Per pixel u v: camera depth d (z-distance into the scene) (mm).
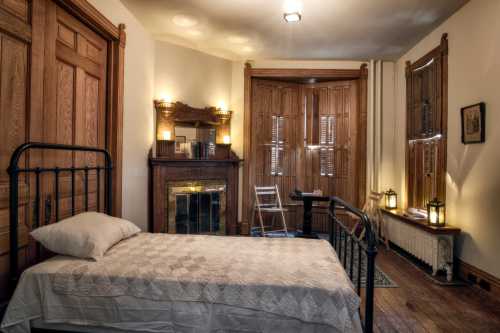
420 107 4203
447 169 3551
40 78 2225
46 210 2305
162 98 4266
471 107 3082
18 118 2041
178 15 3551
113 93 3217
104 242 1931
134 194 3697
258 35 4094
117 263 1784
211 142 4770
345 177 5238
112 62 3201
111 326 1596
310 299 1525
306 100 5453
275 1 3205
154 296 1584
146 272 1662
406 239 3938
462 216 3264
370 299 1667
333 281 1597
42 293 1640
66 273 1656
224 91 4949
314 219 5426
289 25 3771
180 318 1561
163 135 4270
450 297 2770
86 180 2516
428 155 4012
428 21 3623
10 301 1642
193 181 4457
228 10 3416
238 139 5047
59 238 1847
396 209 4582
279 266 1791
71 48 2609
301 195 4695
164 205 4184
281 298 1536
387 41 4230
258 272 1693
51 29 2340
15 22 1994
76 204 2695
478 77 3031
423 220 3697
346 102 5242
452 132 3457
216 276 1631
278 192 4988
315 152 5418
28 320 1636
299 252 2068
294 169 5438
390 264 3695
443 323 2312
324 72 5047
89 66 2879
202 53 4668
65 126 2537
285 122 5395
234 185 4883
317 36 4086
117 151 3229
